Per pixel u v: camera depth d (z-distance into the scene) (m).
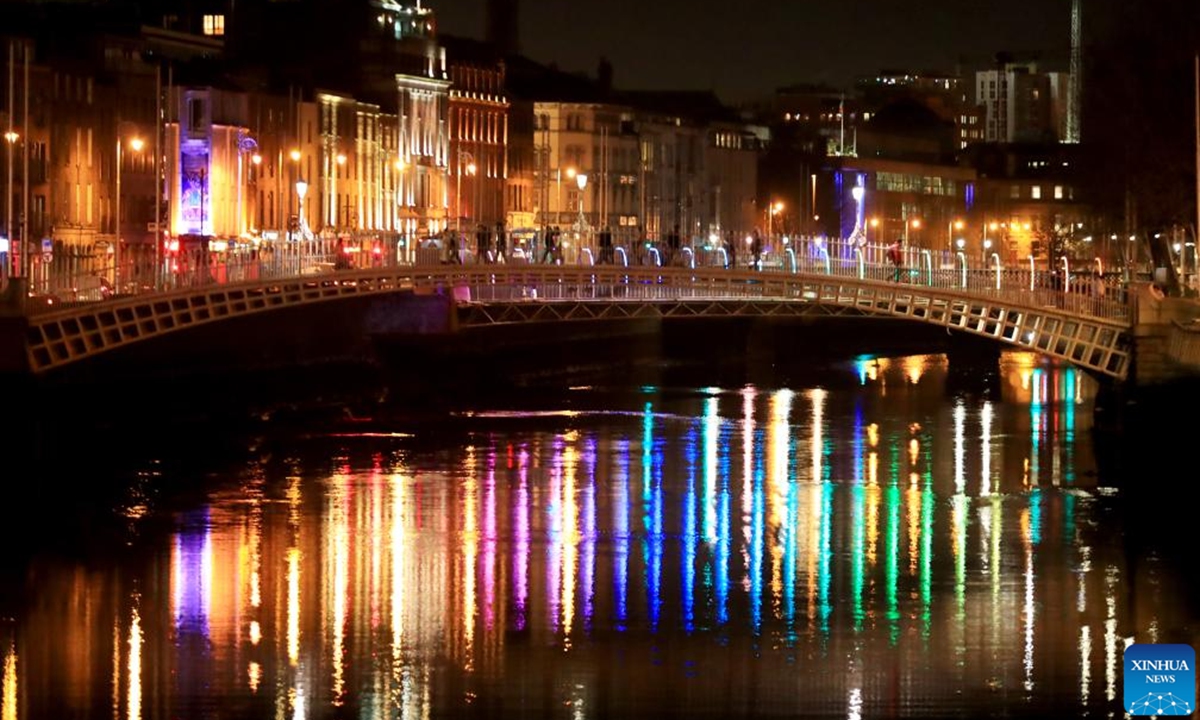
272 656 90.38
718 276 172.00
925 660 90.06
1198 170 156.38
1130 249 191.75
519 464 138.00
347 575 103.69
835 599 99.56
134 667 88.94
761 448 147.38
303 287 163.62
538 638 93.19
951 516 118.75
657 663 89.69
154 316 152.38
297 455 141.12
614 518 118.38
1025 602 98.88
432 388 190.25
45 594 99.62
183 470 133.50
